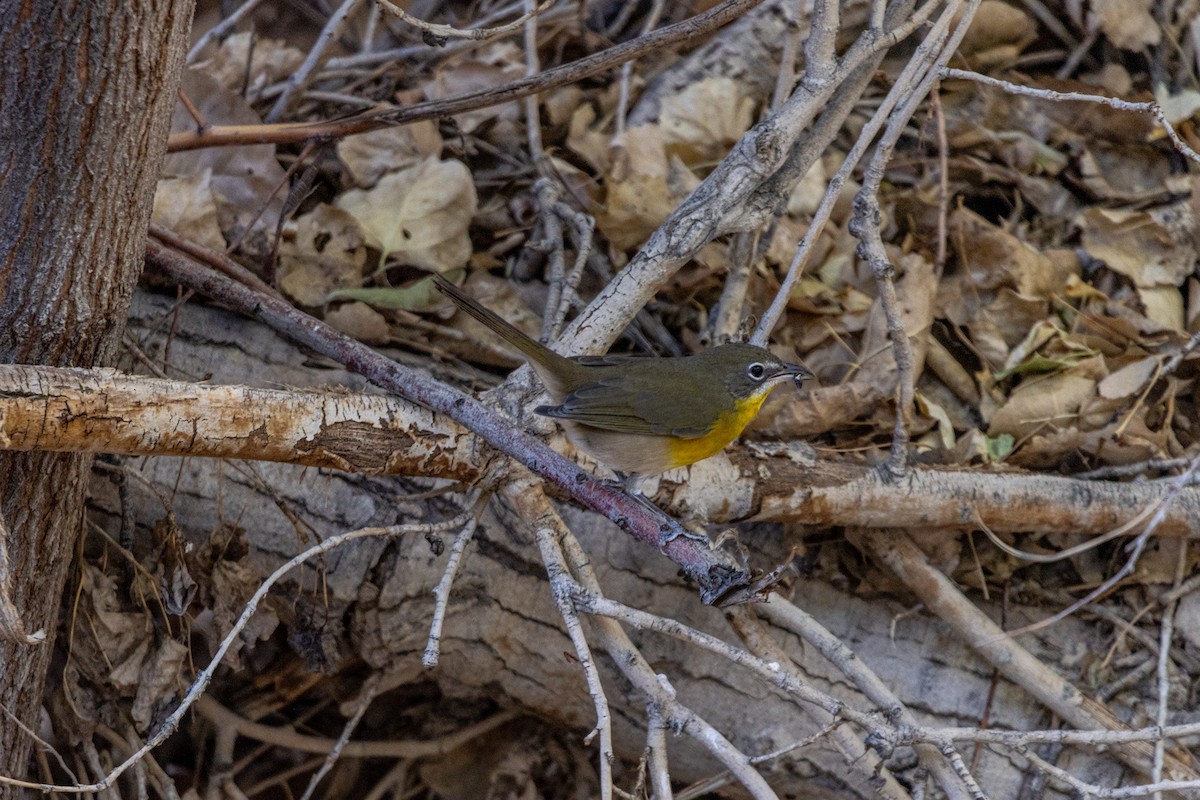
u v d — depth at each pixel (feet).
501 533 13.74
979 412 15.69
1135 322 16.12
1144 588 14.24
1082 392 15.33
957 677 14.11
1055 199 17.80
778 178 13.44
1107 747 13.52
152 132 10.37
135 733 13.85
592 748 16.63
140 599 13.23
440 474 11.80
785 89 15.02
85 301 10.61
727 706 14.10
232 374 14.06
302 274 15.28
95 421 9.91
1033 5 19.21
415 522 13.48
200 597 13.30
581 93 18.89
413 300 15.34
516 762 16.65
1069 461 14.92
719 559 10.81
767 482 13.30
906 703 14.05
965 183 17.99
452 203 16.17
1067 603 14.39
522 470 11.83
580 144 18.03
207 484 13.69
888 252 16.85
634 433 12.46
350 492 13.62
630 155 17.44
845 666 12.46
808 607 14.34
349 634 14.01
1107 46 19.07
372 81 18.85
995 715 13.94
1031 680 13.60
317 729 17.35
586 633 13.98
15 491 10.87
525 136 17.95
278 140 14.07
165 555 13.12
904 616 14.28
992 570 14.51
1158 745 12.40
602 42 19.76
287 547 13.58
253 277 14.07
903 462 13.42
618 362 13.03
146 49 9.89
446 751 16.84
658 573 13.99
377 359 12.01
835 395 14.99
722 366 12.92
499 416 11.53
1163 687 13.01
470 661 14.33
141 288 14.44
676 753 14.66
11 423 9.53
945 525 13.61
